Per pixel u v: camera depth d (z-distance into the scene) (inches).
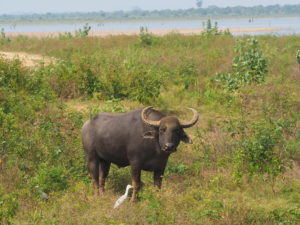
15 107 2245.3
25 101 2368.4
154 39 4906.5
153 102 2701.8
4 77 2659.9
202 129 2198.6
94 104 2620.6
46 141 1856.5
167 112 2583.7
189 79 3154.5
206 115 2546.8
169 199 1411.2
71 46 4709.6
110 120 1551.4
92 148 1577.3
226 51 4269.2
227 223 1291.8
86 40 5083.7
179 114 2559.1
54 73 2893.7
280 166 1694.1
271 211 1339.8
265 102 2509.8
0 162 1691.7
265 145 1769.2
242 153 1768.0
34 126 2048.5
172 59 3846.0
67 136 1942.7
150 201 1400.1
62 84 2790.4
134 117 1502.2
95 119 1584.6
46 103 2421.3
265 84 2869.1
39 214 1346.0
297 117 2368.4
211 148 1950.1
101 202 1455.5
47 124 1991.9
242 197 1555.1
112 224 1289.4
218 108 2647.6
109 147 1533.0
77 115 2180.1
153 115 1485.0
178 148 1953.7
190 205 1392.7
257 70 3026.6
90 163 1594.5
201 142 1931.6
